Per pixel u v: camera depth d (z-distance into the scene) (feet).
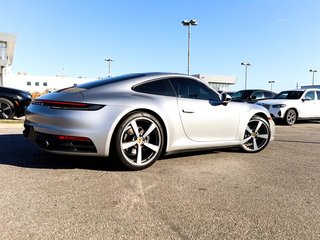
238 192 10.46
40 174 11.77
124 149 12.20
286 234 7.57
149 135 13.08
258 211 8.91
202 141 14.67
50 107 11.90
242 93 50.29
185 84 14.57
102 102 11.87
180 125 13.75
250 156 16.34
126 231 7.49
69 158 14.26
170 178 11.82
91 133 11.51
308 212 8.92
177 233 7.47
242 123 16.30
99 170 12.50
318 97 40.63
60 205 8.90
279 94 43.11
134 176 11.90
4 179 11.07
